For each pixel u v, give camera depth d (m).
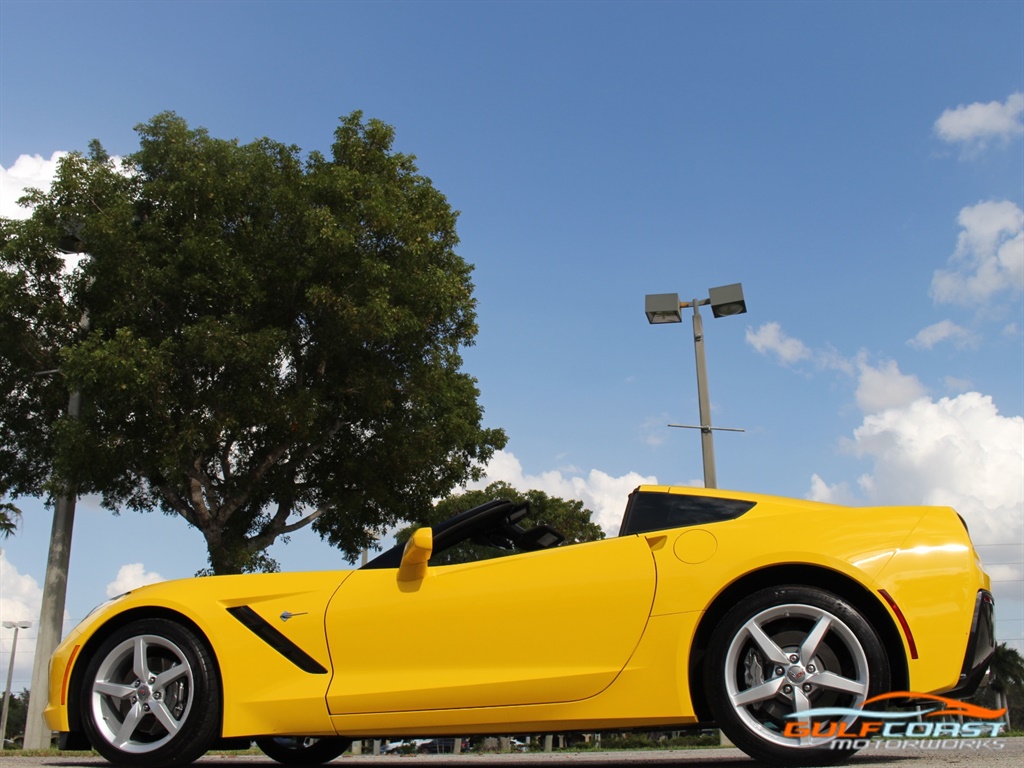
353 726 3.66
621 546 3.65
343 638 3.76
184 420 12.40
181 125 13.71
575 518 27.25
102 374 11.82
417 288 13.88
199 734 3.79
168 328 13.18
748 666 3.41
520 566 3.72
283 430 13.22
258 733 3.72
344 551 15.41
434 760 5.81
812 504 3.69
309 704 3.69
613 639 3.50
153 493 13.91
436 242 15.54
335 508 14.78
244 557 13.34
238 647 3.84
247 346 12.56
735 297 13.37
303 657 3.79
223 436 13.49
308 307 13.61
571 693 3.48
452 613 3.67
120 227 12.62
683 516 3.72
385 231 13.84
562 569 3.65
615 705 3.44
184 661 3.86
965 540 3.41
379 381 13.72
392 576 3.86
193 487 13.26
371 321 13.15
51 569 12.48
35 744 11.79
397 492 14.98
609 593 3.54
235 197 13.31
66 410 13.95
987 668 3.34
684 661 3.42
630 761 4.99
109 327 12.97
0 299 12.73
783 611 3.36
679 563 3.54
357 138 15.04
